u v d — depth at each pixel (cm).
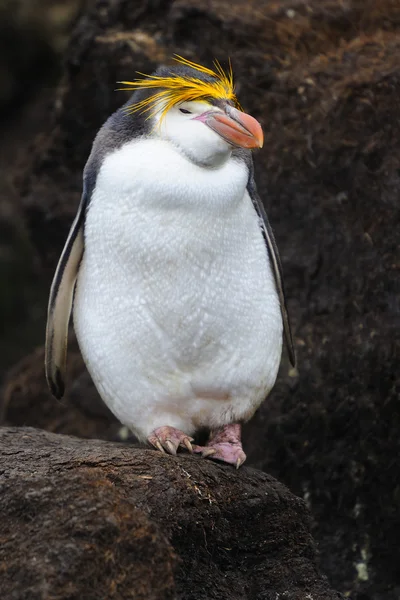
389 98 1204
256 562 936
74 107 1555
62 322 1052
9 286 2642
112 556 739
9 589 732
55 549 736
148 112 944
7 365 2512
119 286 936
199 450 952
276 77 1348
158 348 938
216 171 923
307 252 1295
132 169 913
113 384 972
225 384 965
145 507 839
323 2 1420
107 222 930
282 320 1056
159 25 1505
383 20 1378
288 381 1264
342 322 1238
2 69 2992
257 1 1458
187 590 859
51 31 2945
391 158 1197
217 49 1411
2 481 803
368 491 1209
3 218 2670
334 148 1249
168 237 911
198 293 925
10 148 2858
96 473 801
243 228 948
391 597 1202
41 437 1042
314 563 973
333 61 1333
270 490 948
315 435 1244
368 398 1193
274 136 1330
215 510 890
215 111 909
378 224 1206
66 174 1603
